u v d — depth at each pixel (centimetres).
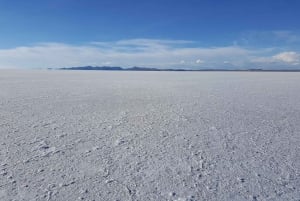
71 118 728
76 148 458
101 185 320
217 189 315
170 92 1514
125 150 452
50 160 398
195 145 488
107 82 2439
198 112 845
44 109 870
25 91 1489
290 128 636
